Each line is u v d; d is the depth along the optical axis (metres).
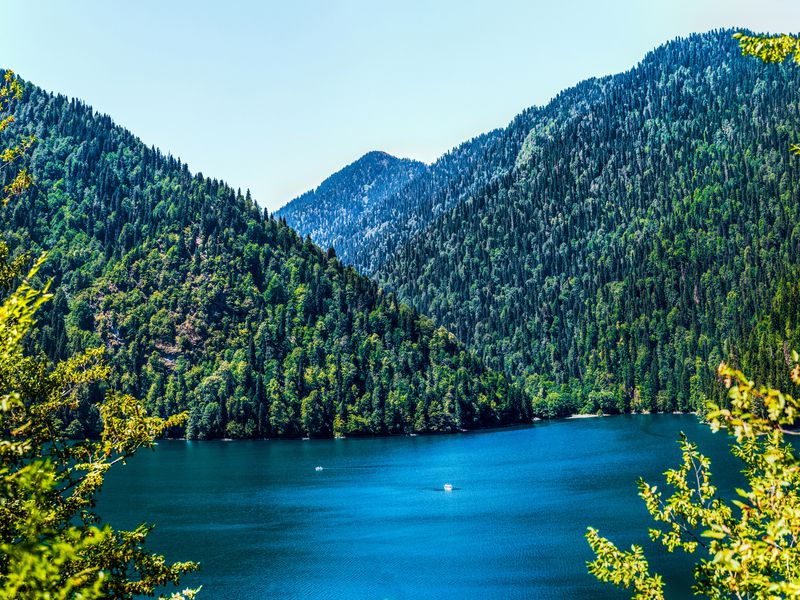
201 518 123.75
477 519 118.62
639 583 19.53
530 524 113.19
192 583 88.62
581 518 114.88
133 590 20.06
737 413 13.55
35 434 19.78
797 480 15.97
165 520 122.31
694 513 19.22
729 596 18.05
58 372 21.09
